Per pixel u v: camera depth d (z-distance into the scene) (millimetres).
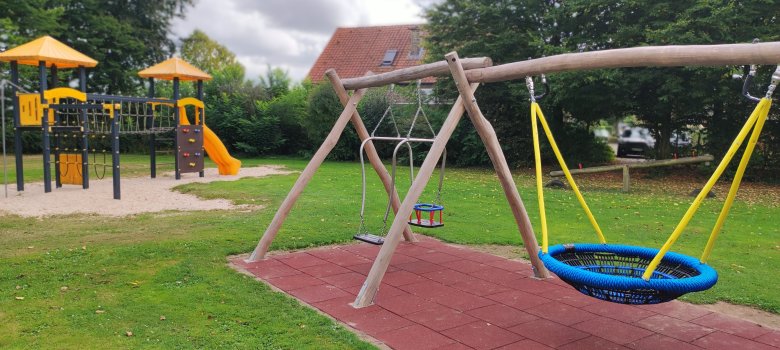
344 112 5660
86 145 11141
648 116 16000
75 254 5523
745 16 12508
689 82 13266
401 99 19641
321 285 4711
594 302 4344
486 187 12141
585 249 4117
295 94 21359
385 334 3605
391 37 28828
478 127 4633
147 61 27297
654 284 2947
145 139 22953
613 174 16016
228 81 22656
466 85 4449
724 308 4258
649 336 3652
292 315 3896
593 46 15086
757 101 2992
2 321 3695
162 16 27703
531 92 4094
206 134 14117
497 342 3496
